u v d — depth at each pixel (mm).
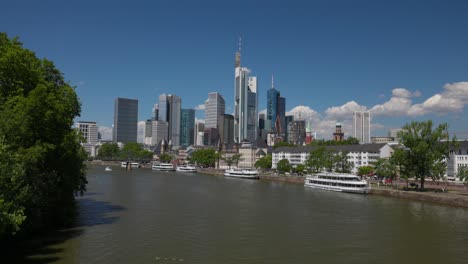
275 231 70250
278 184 182250
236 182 191875
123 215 82625
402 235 68438
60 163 68562
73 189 81125
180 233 66812
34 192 54406
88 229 67625
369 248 59469
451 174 177750
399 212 94562
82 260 50281
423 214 91750
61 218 74688
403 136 132625
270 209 96438
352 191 142500
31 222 57594
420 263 52531
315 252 56906
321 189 155625
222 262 51531
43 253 52344
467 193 121875
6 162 44594
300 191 146500
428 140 131000
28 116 54031
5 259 49375
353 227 74938
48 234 62656
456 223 80125
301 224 77250
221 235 66312
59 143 63531
